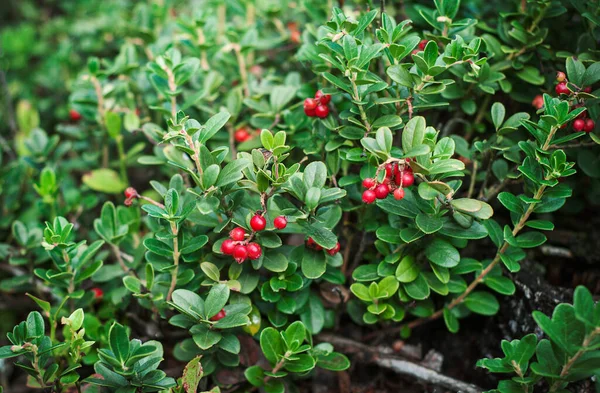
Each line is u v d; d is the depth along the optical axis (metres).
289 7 0.62
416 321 0.49
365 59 0.43
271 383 0.45
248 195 0.45
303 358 0.44
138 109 0.59
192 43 0.55
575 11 0.52
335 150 0.47
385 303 0.47
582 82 0.44
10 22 0.93
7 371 0.58
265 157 0.43
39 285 0.54
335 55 0.45
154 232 0.49
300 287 0.45
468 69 0.48
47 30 0.80
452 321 0.48
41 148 0.58
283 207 0.44
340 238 0.52
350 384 0.50
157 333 0.51
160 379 0.42
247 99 0.52
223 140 0.54
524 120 0.43
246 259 0.46
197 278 0.46
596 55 0.48
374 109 0.46
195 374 0.44
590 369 0.40
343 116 0.45
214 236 0.48
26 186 0.62
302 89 0.51
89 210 0.60
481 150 0.47
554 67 0.51
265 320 0.48
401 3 0.56
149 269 0.45
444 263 0.44
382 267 0.46
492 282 0.47
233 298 0.45
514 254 0.45
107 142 0.59
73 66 0.73
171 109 0.51
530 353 0.42
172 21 0.64
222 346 0.44
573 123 0.45
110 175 0.57
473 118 0.54
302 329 0.44
